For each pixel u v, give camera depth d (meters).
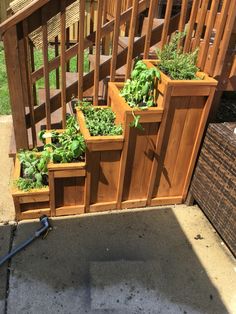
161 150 2.24
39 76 2.57
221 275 2.05
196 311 1.82
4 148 3.10
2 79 4.62
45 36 2.09
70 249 2.13
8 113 3.74
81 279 1.94
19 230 2.23
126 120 2.01
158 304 1.84
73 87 2.46
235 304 1.89
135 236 2.27
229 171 2.02
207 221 2.46
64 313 1.75
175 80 1.95
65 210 2.35
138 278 1.98
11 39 2.00
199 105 2.10
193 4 2.11
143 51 2.37
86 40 2.34
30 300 1.80
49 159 2.16
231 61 2.19
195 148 2.30
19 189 2.20
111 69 2.32
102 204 2.41
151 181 2.38
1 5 6.09
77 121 2.32
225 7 1.97
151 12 2.16
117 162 2.21
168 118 2.10
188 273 2.04
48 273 1.96
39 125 2.72
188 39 2.23
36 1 1.92
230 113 3.27
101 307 1.80
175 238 2.29
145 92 2.08
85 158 2.14
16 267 1.98
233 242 2.04
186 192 2.55
